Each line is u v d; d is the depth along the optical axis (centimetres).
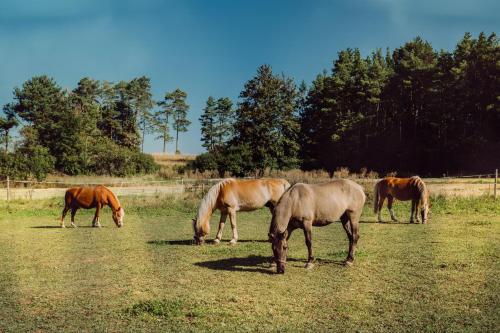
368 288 776
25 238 1373
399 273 868
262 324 620
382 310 666
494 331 584
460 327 598
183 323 629
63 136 5400
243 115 5853
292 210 894
